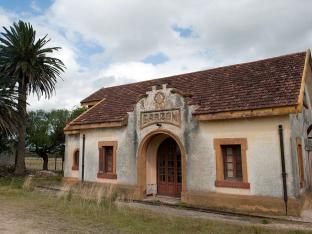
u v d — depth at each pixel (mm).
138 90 20531
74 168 20672
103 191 15625
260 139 12688
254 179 12648
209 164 13914
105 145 18031
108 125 17562
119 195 16203
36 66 27422
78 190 17312
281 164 12070
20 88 26969
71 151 21250
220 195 13391
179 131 14953
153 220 10266
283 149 12086
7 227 8797
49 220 9852
